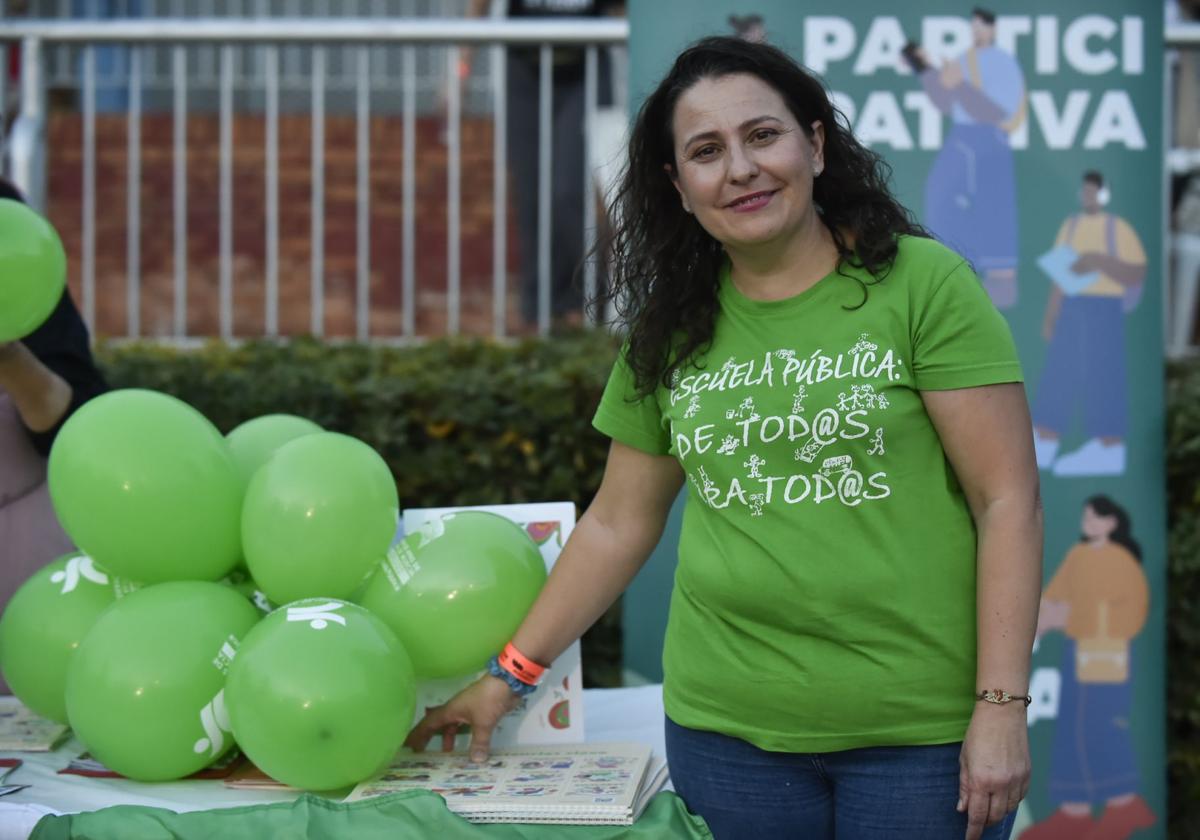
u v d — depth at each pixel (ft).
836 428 6.20
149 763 7.32
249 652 6.98
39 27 13.33
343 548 7.43
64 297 9.27
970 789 6.14
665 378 6.79
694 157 6.43
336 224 16.03
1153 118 10.41
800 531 6.31
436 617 7.49
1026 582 6.15
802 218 6.38
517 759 7.65
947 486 6.36
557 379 11.36
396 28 13.50
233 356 12.82
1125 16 10.37
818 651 6.39
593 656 11.95
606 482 7.33
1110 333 10.44
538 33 13.38
